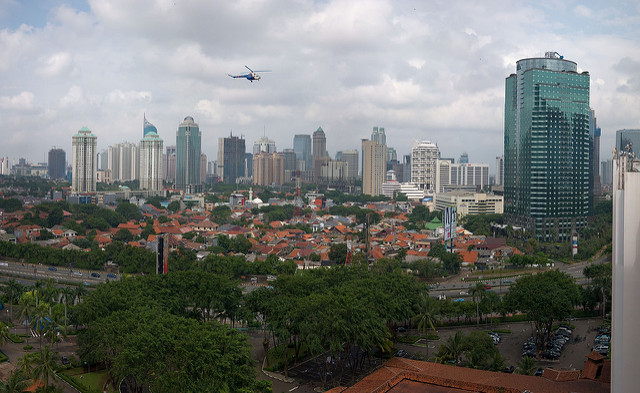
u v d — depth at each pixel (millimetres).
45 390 165500
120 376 158500
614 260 107125
